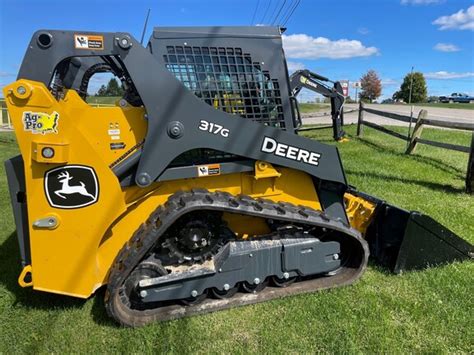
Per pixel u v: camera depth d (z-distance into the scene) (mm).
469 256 3764
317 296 3178
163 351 2607
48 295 3256
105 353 2613
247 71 3062
